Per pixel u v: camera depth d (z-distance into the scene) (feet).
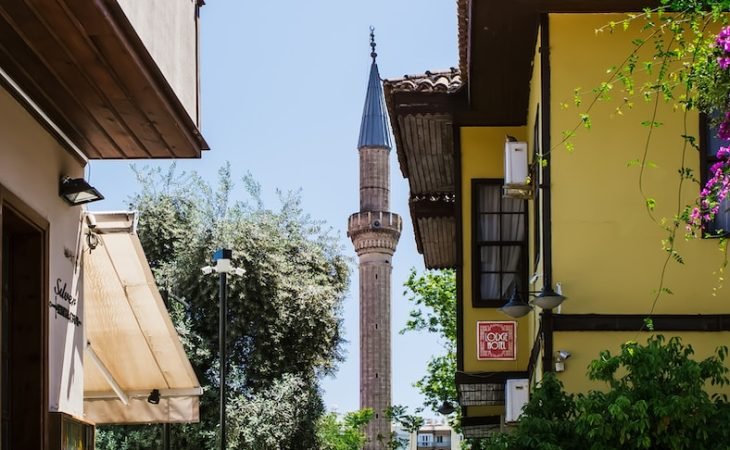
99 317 43.91
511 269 55.01
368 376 339.16
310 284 96.63
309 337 95.35
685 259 39.83
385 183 352.90
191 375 47.34
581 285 39.93
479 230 55.11
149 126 35.35
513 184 46.60
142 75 31.48
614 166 40.52
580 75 41.06
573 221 40.34
